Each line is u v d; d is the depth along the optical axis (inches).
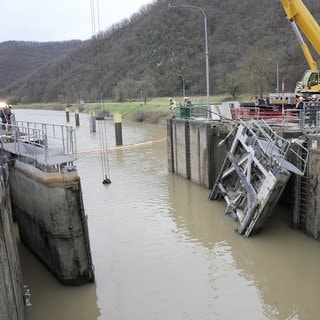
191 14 4852.4
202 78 3895.2
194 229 690.2
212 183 914.1
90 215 776.9
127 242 647.1
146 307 471.2
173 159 1095.0
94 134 2066.9
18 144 652.7
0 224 338.6
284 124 849.5
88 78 5841.5
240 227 661.3
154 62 4724.4
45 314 463.5
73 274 514.3
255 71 2610.7
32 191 565.6
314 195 607.8
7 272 340.8
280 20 3949.3
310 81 1031.6
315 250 593.0
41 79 7313.0
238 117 913.5
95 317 456.1
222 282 520.7
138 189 953.5
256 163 664.4
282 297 484.1
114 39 6333.7
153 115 2484.0
